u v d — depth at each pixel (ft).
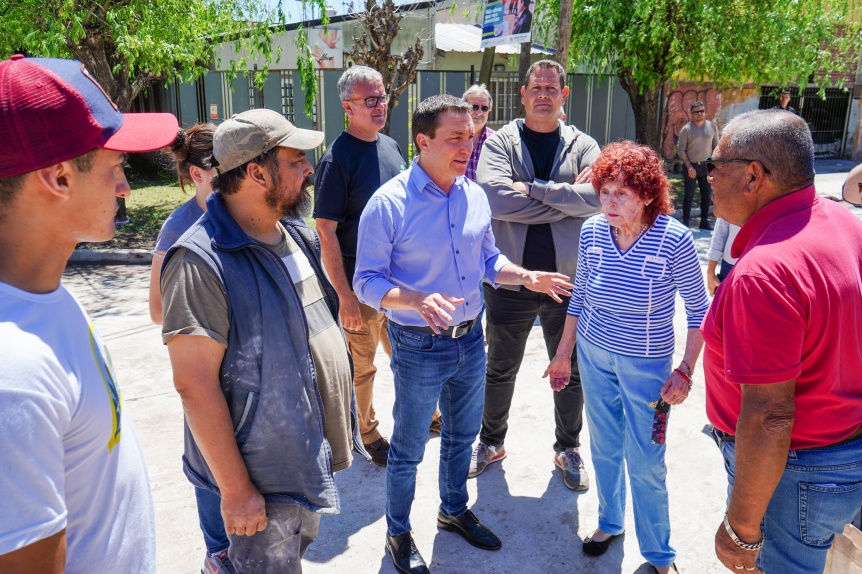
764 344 5.20
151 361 15.79
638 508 8.70
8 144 3.30
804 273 5.25
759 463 5.41
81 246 27.53
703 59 36.73
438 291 8.58
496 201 10.59
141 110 62.69
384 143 11.84
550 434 12.67
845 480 5.71
